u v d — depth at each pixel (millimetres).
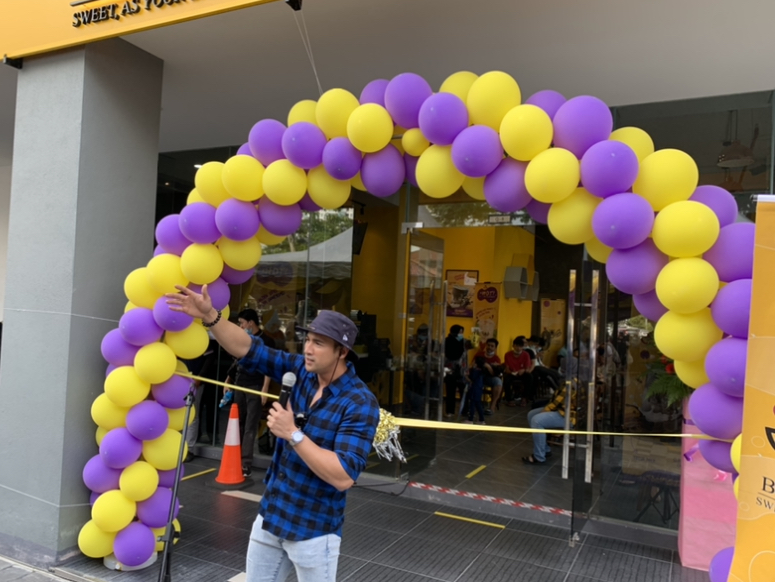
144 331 3043
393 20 3260
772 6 2838
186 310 2428
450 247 11031
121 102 3686
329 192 2803
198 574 3279
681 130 4219
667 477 4055
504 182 2385
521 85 4012
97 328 3562
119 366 3199
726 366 1977
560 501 4707
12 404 3615
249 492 4816
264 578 2135
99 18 3434
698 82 3826
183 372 3312
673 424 4059
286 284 6074
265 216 2932
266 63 3920
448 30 3332
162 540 2520
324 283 5922
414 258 5617
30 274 3596
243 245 2988
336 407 2031
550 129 2281
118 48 3654
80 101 3473
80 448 3484
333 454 1875
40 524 3443
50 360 3475
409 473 5410
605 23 3119
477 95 2387
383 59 3787
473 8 3068
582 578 3414
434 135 2412
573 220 2293
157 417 3115
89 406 3531
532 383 10383
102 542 3236
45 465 3451
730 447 2193
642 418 4164
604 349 4293
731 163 4094
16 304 3646
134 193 3781
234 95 4512
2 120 5520
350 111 2666
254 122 5168
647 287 2240
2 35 3736
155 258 3051
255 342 2492
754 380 1807
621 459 4180
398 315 5617
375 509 4555
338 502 2072
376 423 2027
